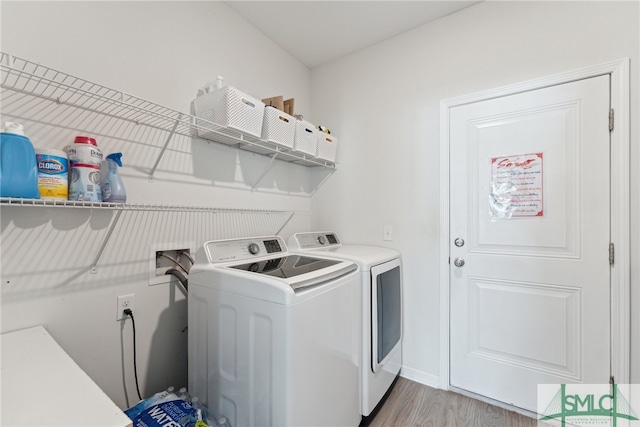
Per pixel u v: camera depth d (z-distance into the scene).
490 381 1.72
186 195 1.55
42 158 0.97
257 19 1.91
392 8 1.81
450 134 1.86
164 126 1.45
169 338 1.48
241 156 1.87
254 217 1.96
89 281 1.20
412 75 2.01
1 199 0.83
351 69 2.31
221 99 1.40
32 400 0.61
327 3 1.77
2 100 0.99
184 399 1.24
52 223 1.10
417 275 1.97
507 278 1.68
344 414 1.33
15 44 1.01
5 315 0.99
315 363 1.12
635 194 1.36
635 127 1.36
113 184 1.14
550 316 1.56
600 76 1.44
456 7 1.80
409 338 1.99
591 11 1.46
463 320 1.81
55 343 0.92
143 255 1.37
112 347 1.27
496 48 1.71
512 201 1.66
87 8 1.19
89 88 1.11
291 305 1.00
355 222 2.27
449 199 1.86
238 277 1.15
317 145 2.05
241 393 1.13
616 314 1.40
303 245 1.88
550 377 1.56
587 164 1.47
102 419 0.56
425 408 1.66
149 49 1.39
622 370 1.38
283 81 2.25
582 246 1.48
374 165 2.18
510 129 1.67
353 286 1.42
